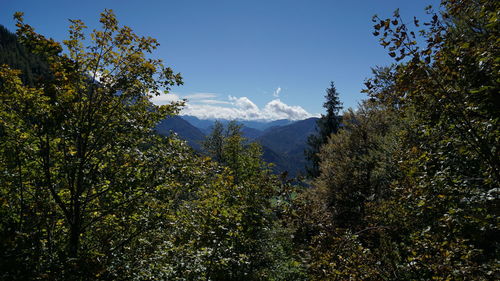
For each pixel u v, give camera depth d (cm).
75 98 574
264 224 845
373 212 753
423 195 411
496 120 294
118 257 588
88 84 614
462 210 349
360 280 426
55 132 534
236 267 935
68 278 439
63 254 509
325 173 1967
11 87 523
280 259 1169
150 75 637
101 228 680
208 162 723
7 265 405
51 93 526
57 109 528
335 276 444
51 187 539
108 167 621
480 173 365
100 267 475
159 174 620
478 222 327
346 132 2044
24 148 535
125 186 571
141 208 638
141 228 664
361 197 1470
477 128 333
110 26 589
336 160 1938
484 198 332
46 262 472
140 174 606
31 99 522
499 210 322
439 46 326
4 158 548
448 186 366
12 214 532
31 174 586
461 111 321
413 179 459
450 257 364
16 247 438
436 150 383
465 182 352
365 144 1820
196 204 759
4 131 538
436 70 340
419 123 389
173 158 641
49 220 588
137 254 654
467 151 341
